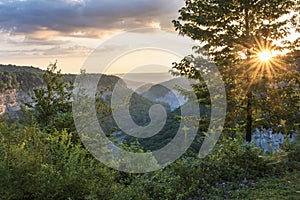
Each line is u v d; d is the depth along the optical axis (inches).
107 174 197.3
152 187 237.5
